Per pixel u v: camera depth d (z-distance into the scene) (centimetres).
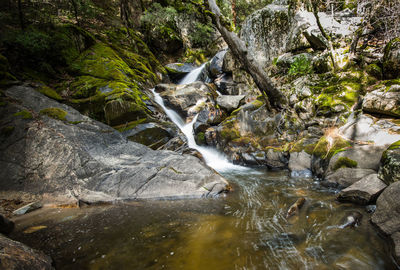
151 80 1138
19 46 705
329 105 591
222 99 880
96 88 771
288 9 958
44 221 344
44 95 629
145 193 427
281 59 886
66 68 833
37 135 471
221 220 337
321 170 496
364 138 461
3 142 461
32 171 441
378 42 660
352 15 796
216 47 1755
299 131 644
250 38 1027
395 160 329
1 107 502
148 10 1540
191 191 430
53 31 845
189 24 1694
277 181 513
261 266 233
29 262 213
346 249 253
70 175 438
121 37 1273
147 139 706
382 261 230
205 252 259
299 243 270
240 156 683
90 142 521
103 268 237
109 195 420
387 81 497
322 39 771
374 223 284
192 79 1377
